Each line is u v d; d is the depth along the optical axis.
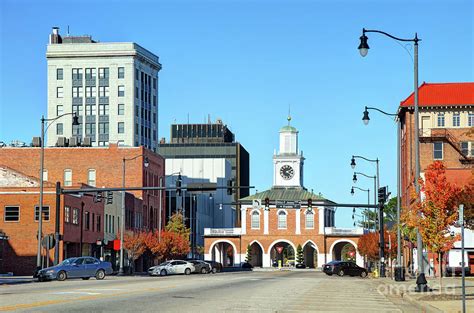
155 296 31.28
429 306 28.81
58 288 38.19
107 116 150.38
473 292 38.12
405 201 98.75
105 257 89.44
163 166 123.25
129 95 150.00
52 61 151.62
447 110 94.12
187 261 82.50
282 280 60.47
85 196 81.69
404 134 100.31
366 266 117.56
